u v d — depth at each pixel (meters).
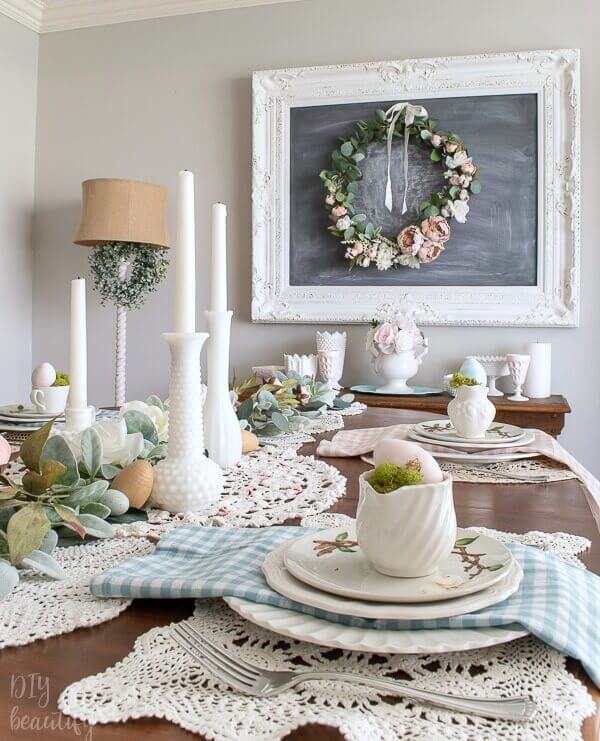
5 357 3.48
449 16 3.05
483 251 2.98
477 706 0.42
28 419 1.51
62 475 0.76
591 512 0.88
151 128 3.45
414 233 2.96
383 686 0.43
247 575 0.58
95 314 3.55
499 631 0.48
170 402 0.87
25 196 3.58
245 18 3.31
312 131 3.15
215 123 3.36
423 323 3.03
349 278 3.13
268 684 0.44
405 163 3.03
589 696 0.44
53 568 0.62
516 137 2.94
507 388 2.97
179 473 0.85
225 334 1.12
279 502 0.92
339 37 3.18
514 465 1.16
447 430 1.33
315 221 3.16
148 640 0.50
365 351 3.15
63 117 3.59
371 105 3.08
